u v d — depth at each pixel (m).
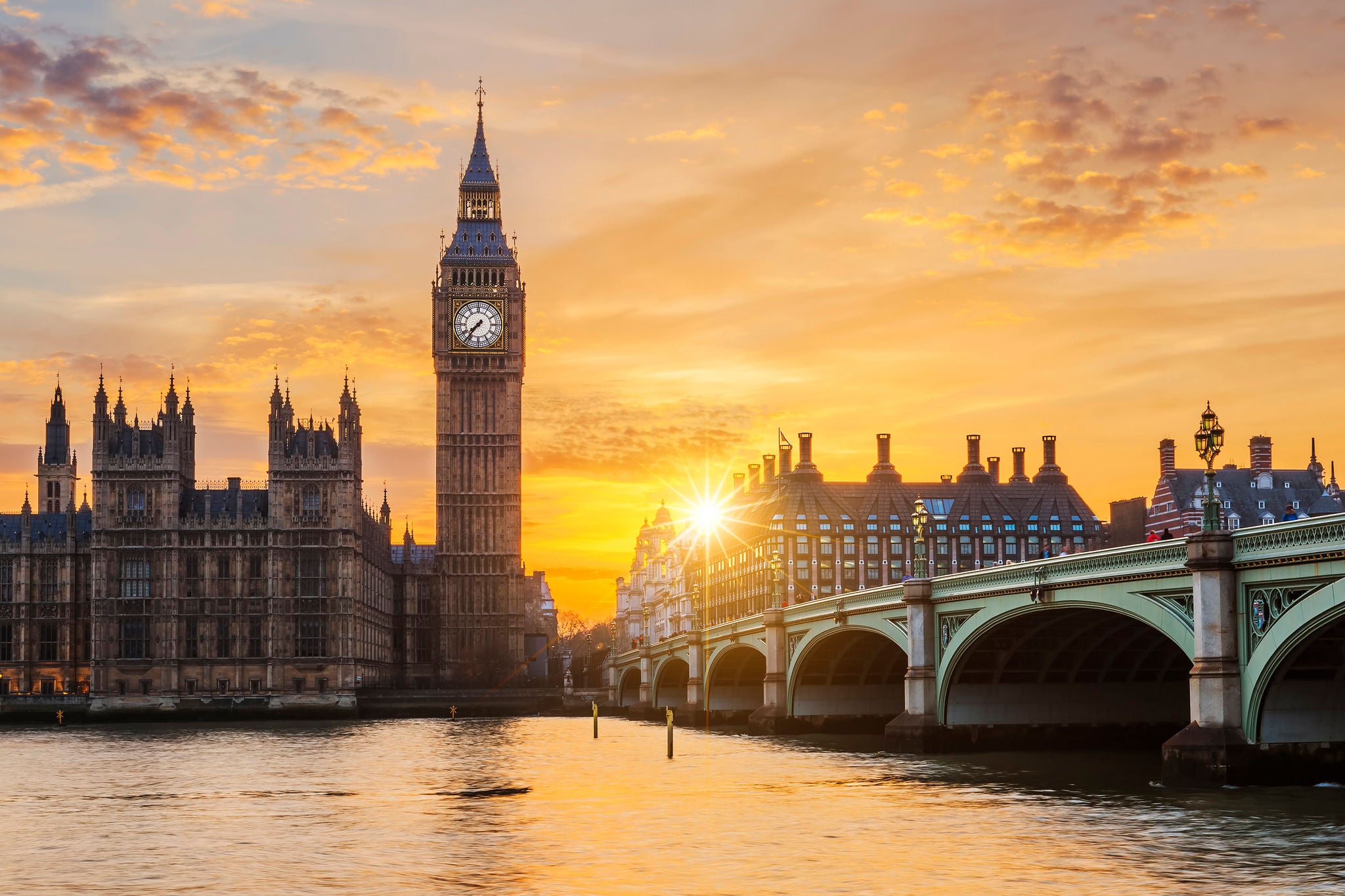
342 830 67.50
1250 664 64.38
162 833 67.75
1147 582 71.12
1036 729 98.25
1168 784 66.25
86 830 69.38
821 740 127.00
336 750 128.38
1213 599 65.31
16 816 75.44
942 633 97.62
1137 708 100.44
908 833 62.81
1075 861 54.78
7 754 129.00
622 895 50.69
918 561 101.50
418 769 103.12
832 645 129.12
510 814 72.75
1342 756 65.06
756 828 65.44
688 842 61.91
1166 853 54.50
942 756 95.75
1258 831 57.59
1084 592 77.31
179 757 121.56
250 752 128.25
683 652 181.38
